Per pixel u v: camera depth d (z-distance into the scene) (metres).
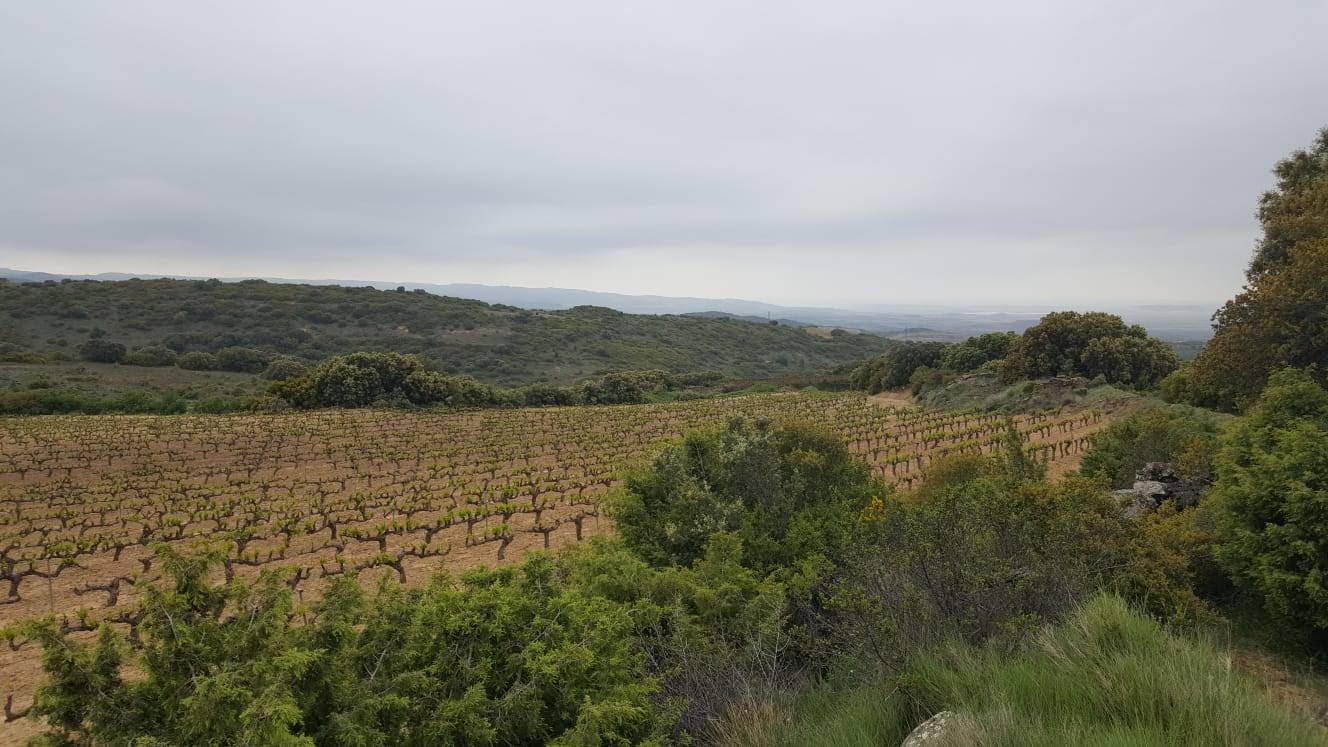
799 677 5.48
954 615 5.04
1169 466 12.30
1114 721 3.15
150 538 18.66
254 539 18.64
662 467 11.30
